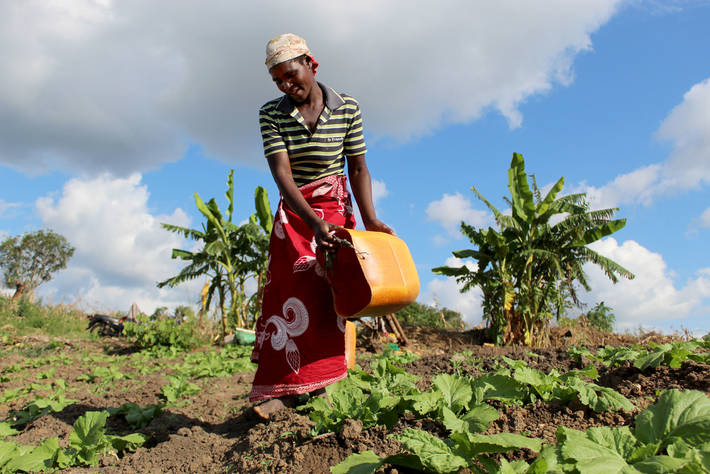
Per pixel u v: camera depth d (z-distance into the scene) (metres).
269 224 13.59
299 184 3.13
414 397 2.66
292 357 2.90
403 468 2.10
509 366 4.17
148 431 3.44
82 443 2.92
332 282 2.74
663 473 1.58
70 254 37.78
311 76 3.03
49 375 7.02
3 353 10.52
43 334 15.27
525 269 13.18
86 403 4.49
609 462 1.68
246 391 5.12
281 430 2.66
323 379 2.93
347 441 2.38
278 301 2.99
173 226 14.27
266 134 3.05
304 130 3.03
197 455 2.78
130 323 12.02
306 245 3.00
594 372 3.26
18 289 34.25
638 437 1.97
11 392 5.41
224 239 14.09
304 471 2.23
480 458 1.93
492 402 2.85
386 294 2.60
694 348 3.58
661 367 3.22
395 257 2.70
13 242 35.88
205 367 6.56
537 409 2.76
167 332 11.55
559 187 13.03
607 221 12.62
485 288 13.74
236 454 2.61
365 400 2.84
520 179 13.27
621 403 2.59
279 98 3.12
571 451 1.74
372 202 3.27
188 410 4.06
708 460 1.65
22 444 3.40
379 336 12.40
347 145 3.24
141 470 2.66
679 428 1.91
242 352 9.73
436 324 19.09
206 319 13.59
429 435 2.04
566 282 13.60
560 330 13.98
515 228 13.30
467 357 5.01
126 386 5.90
